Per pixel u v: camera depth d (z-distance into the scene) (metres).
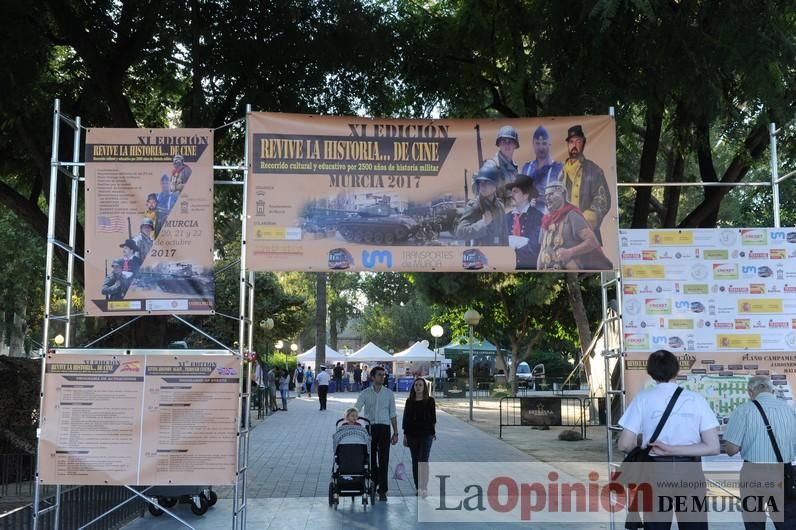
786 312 8.92
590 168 8.58
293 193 8.38
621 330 8.73
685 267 8.96
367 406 11.05
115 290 8.12
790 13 12.34
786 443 6.72
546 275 30.02
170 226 8.22
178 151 8.29
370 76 16.14
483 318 35.25
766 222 25.48
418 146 8.52
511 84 15.81
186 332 20.12
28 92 14.18
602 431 21.30
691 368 8.85
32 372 14.30
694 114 12.41
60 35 15.10
